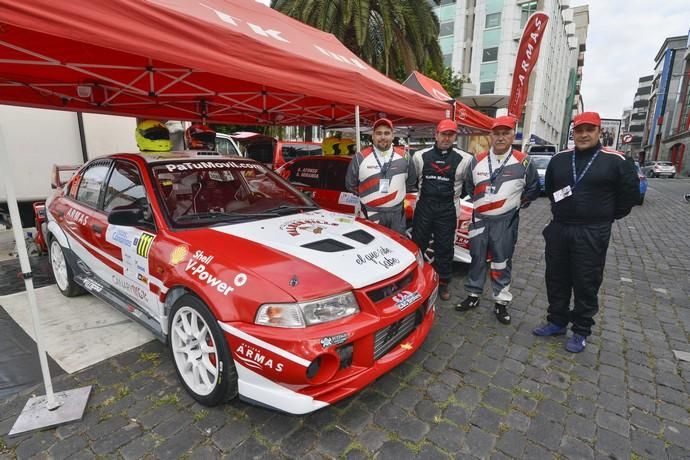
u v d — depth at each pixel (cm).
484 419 217
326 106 542
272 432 204
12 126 564
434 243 381
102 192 314
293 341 179
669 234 740
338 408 224
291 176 622
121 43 169
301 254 221
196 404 225
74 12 154
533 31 717
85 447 193
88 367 260
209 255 216
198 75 362
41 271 448
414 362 274
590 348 299
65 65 281
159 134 327
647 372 267
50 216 371
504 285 334
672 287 439
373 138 353
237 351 190
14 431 198
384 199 358
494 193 320
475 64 3114
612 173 262
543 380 255
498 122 306
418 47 1196
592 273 279
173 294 230
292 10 1092
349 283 204
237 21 251
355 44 1149
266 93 442
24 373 253
